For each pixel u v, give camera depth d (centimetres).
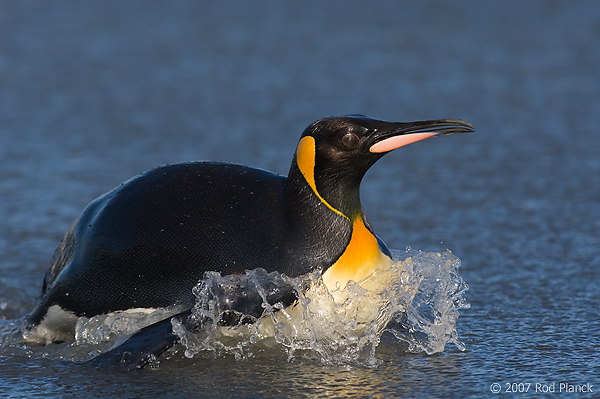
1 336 982
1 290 1185
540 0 4603
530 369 861
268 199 948
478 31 3762
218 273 905
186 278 920
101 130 2217
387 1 4844
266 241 915
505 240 1373
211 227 927
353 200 929
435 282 970
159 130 2209
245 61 3197
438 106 2436
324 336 920
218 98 2600
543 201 1597
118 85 2806
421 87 2703
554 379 833
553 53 3219
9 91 2691
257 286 889
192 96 2638
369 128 912
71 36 3741
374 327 930
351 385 830
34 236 1430
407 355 910
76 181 1764
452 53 3281
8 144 2070
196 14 4450
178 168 988
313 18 4266
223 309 883
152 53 3381
